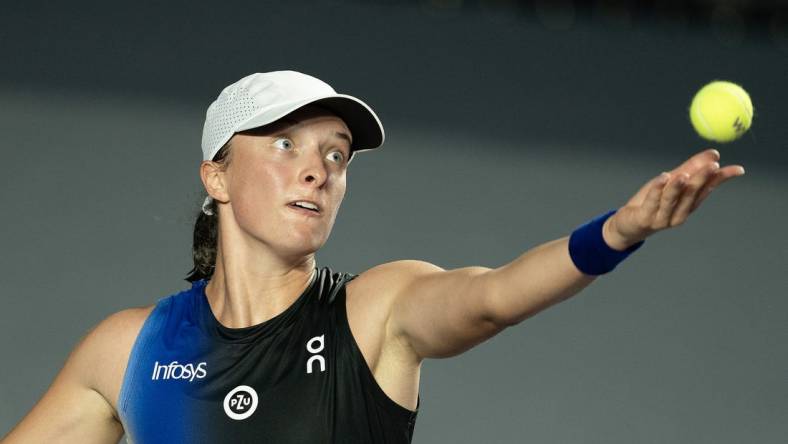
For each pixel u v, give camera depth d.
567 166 37.09
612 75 42.31
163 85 36.41
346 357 11.28
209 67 37.56
